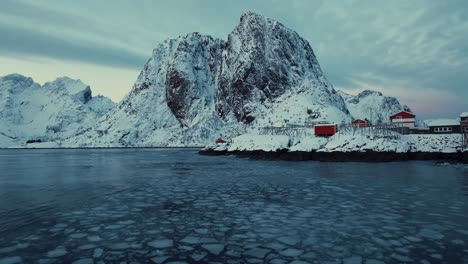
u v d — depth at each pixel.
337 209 17.94
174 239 12.89
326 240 12.61
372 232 13.55
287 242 12.44
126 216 16.70
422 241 12.36
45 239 12.91
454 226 14.27
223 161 62.34
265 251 11.48
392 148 53.28
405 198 20.86
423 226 14.32
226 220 15.80
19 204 20.02
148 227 14.62
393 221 15.21
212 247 11.95
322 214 16.80
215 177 34.59
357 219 15.68
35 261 10.58
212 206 19.14
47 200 21.34
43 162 69.19
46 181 32.56
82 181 32.09
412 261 10.45
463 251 11.29
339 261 10.51
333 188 25.52
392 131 62.66
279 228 14.32
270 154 66.75
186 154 96.50
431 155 53.19
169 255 11.14
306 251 11.45
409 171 37.03
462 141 53.72
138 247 11.96
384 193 22.88
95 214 17.17
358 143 56.38
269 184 28.39
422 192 23.06
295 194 23.05
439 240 12.45
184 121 193.62
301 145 63.88
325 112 122.25
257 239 12.84
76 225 14.96
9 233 13.70
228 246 12.04
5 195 23.62
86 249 11.74
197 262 10.51
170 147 170.88
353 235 13.20
